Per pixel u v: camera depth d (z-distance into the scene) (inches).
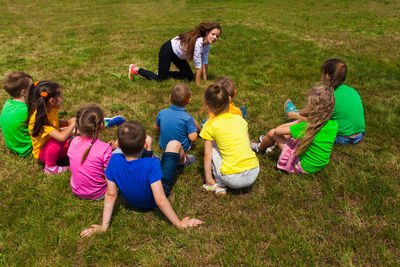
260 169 125.8
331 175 119.0
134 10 707.4
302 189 113.0
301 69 244.1
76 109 177.6
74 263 86.6
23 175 121.9
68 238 92.0
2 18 577.6
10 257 86.7
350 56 276.8
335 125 111.3
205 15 599.5
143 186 93.1
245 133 109.0
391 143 140.3
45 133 115.0
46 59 283.1
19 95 126.0
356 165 126.1
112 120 153.8
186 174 122.4
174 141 111.3
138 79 220.8
